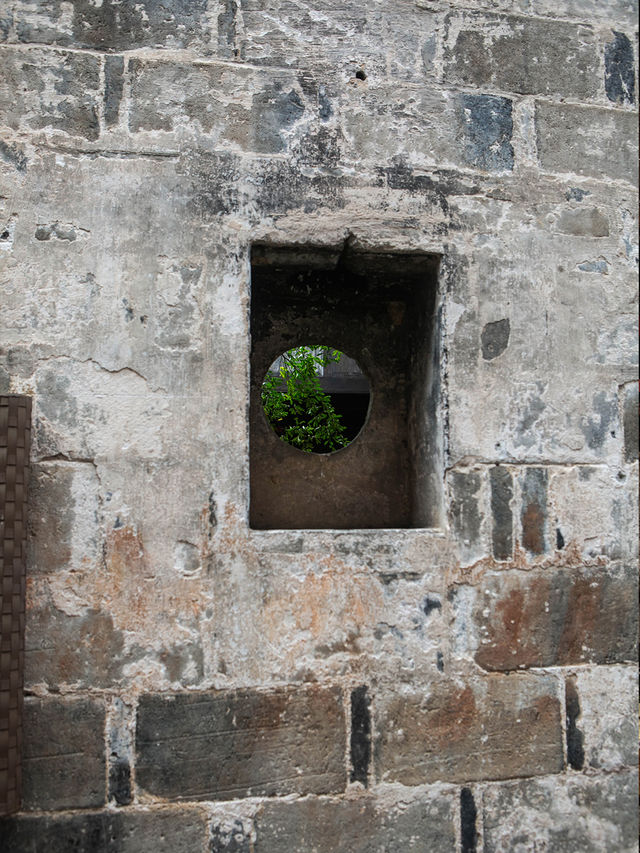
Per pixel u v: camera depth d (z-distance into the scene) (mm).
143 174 2592
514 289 2805
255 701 2486
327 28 2777
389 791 2533
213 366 2559
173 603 2469
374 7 2818
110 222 2557
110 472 2475
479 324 2760
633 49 3029
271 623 2514
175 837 2406
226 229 2615
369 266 2854
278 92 2709
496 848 2574
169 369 2537
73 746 2385
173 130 2623
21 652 2289
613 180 2941
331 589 2559
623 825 2668
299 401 6547
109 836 2377
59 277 2514
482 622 2652
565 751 2662
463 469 2689
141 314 2541
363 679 2555
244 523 2523
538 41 2936
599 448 2811
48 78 2572
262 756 2475
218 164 2637
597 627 2736
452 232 2771
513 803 2607
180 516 2496
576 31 2979
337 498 2982
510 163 2852
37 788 2354
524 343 2789
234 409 2555
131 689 2428
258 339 3004
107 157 2580
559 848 2615
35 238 2512
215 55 2686
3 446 2312
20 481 2322
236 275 2605
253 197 2645
